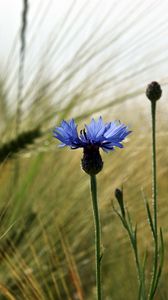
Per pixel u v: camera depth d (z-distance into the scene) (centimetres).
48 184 107
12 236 97
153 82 58
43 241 99
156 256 55
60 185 107
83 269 103
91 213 107
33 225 100
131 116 126
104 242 105
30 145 99
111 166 113
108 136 53
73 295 95
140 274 56
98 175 111
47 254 96
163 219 107
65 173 109
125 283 97
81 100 107
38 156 101
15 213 97
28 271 85
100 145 53
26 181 99
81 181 110
